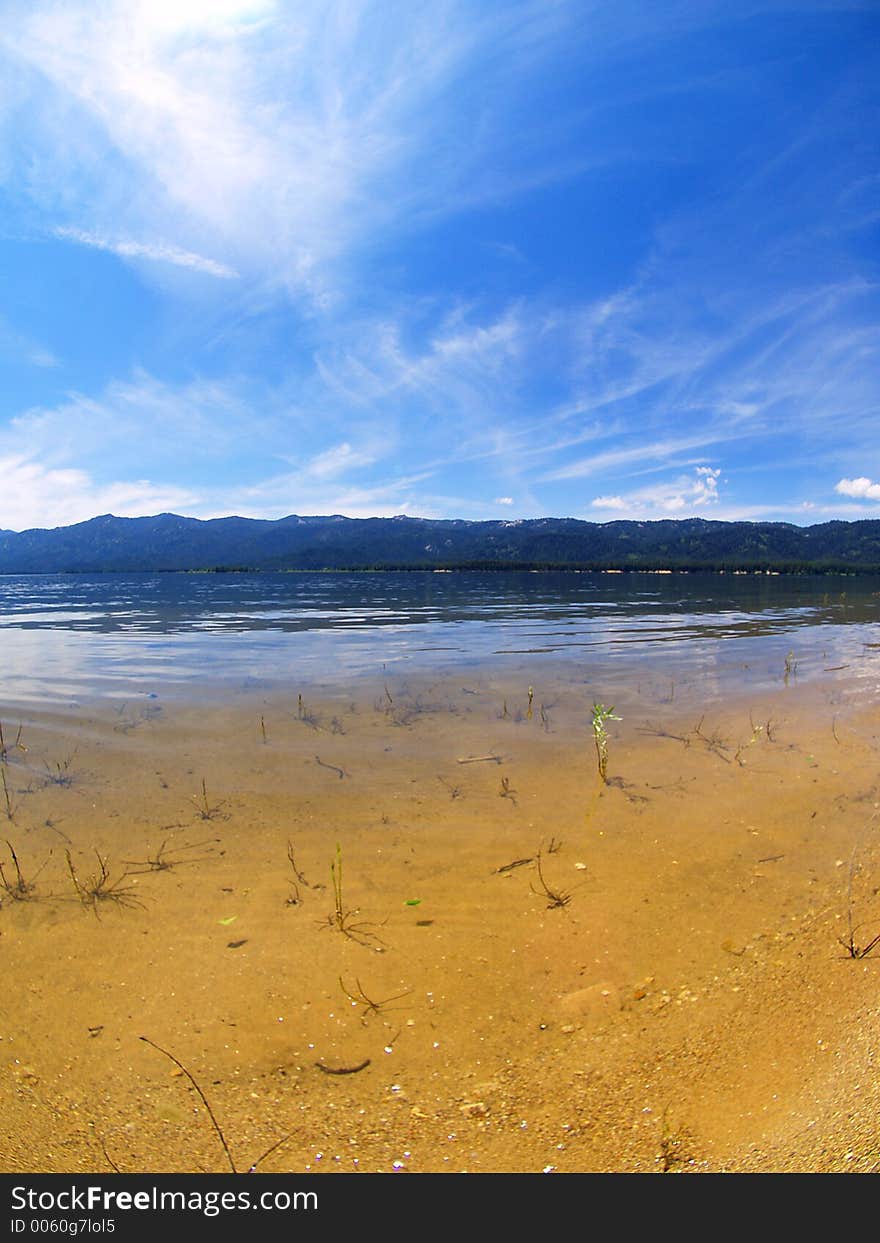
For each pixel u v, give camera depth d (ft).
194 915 14.26
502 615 85.56
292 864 16.56
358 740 26.61
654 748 25.55
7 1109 9.01
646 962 12.50
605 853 17.08
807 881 15.35
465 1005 11.35
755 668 42.09
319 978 12.13
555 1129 8.41
